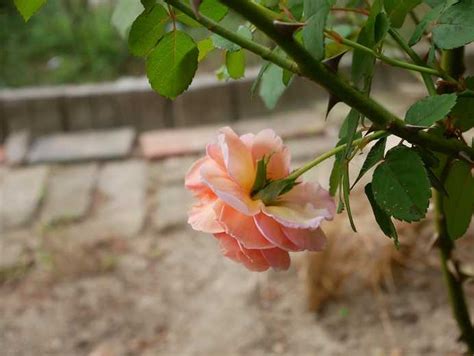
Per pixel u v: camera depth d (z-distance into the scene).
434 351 1.11
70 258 1.35
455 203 0.42
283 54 0.39
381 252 1.21
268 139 0.37
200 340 1.17
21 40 2.12
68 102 1.76
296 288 1.25
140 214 1.46
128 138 1.73
